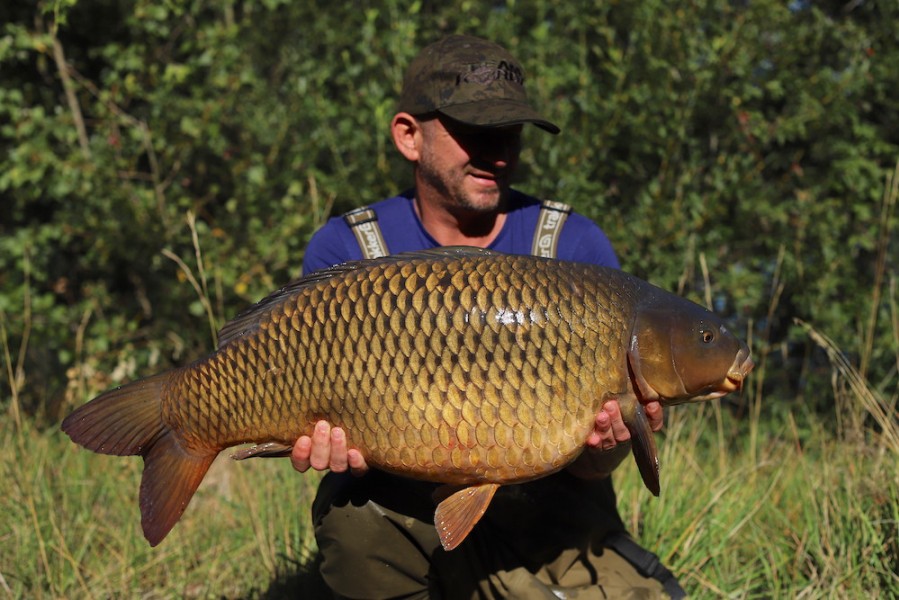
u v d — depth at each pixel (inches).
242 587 115.0
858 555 104.9
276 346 75.5
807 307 189.9
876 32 192.9
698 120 193.3
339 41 199.8
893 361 185.3
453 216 95.6
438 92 91.7
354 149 188.1
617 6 187.9
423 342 72.9
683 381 75.0
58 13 173.3
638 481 122.1
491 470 73.8
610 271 77.1
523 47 185.5
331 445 75.5
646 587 92.8
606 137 185.8
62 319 199.0
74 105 198.5
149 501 79.4
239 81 195.6
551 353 72.9
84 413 79.0
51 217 215.6
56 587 110.4
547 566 93.8
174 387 79.0
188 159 205.5
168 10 197.6
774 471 133.7
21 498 125.9
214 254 191.0
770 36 192.2
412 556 87.7
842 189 193.0
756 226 194.7
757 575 108.1
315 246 98.0
